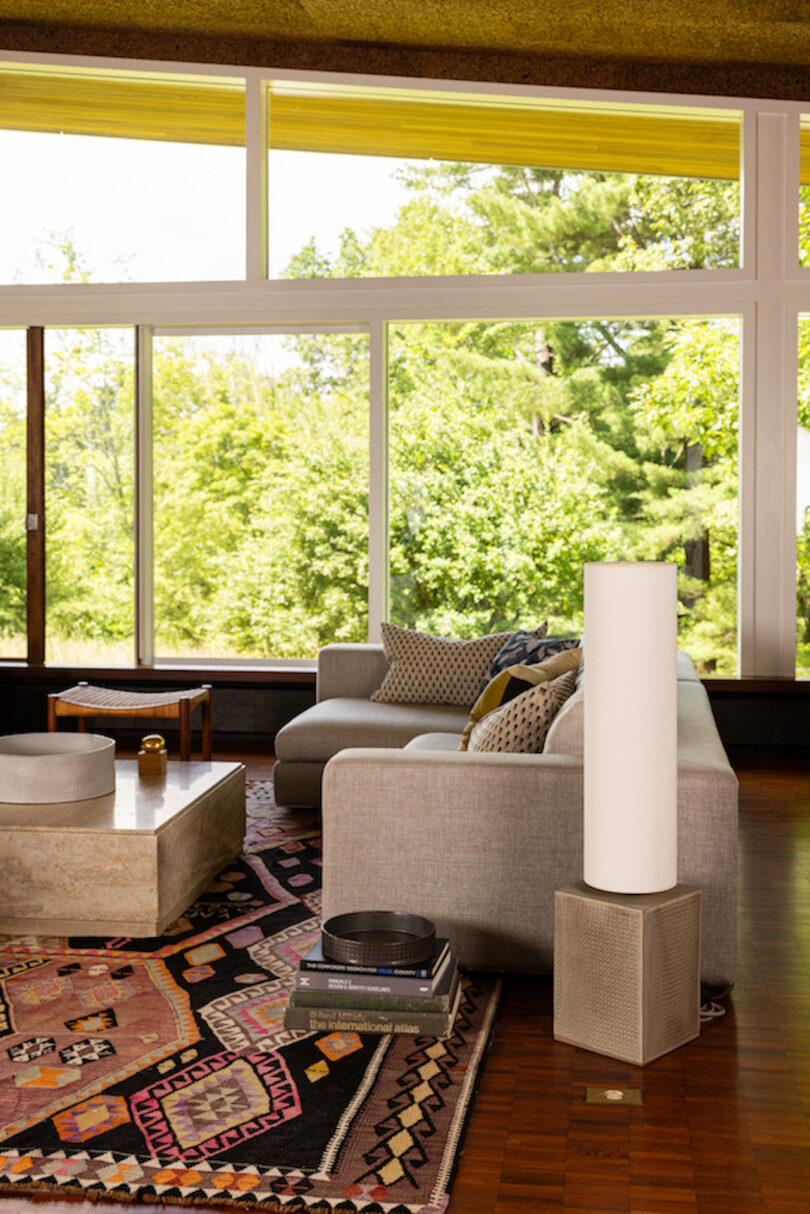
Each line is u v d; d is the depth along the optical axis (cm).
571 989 265
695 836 288
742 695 629
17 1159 212
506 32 616
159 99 675
